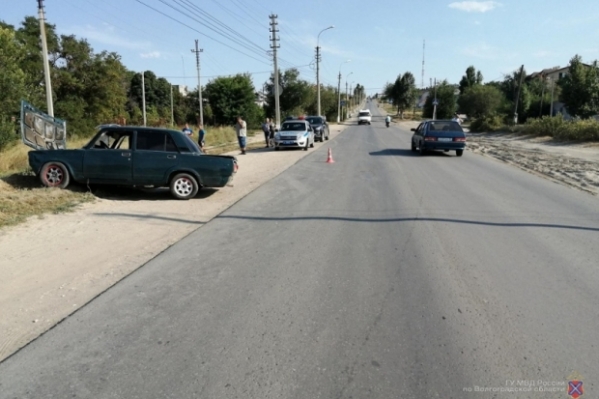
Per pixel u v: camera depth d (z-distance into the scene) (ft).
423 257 19.19
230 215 27.04
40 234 22.09
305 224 24.85
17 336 12.38
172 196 33.12
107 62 130.31
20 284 15.98
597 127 85.76
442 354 11.52
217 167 32.01
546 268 17.89
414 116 315.78
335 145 88.69
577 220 25.90
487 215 27.07
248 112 167.63
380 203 30.68
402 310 14.06
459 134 64.59
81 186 33.37
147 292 15.37
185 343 12.01
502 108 206.59
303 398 9.77
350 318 13.51
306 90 214.07
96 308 14.11
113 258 18.92
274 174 46.14
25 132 40.91
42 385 10.19
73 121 118.83
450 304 14.51
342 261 18.65
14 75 67.67
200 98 170.19
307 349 11.73
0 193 29.14
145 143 32.17
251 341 12.14
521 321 13.34
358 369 10.84
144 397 9.78
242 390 10.03
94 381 10.34
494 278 16.79
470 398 9.80
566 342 12.14
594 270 17.69
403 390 10.05
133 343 12.01
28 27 120.37
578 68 141.79
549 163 55.88
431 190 35.91
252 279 16.60
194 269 17.63
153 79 256.73
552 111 183.21
